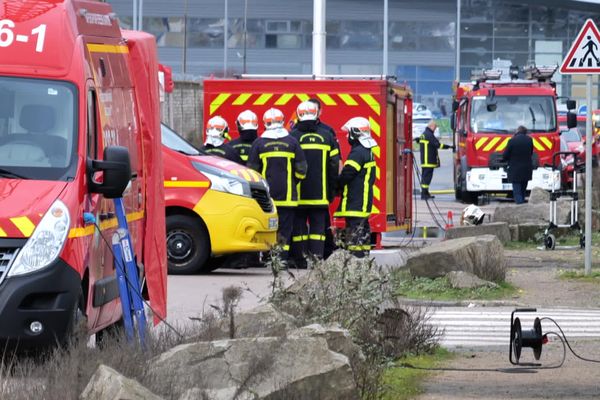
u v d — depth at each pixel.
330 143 35.94
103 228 20.06
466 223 46.53
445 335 23.92
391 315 21.34
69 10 20.19
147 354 16.17
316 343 14.96
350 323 19.27
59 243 18.22
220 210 34.16
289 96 42.00
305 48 161.88
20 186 18.73
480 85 73.75
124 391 12.32
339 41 163.62
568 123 76.75
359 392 16.23
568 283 33.16
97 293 19.59
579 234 45.34
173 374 14.47
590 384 18.61
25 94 19.64
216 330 17.16
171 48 159.50
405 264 32.22
